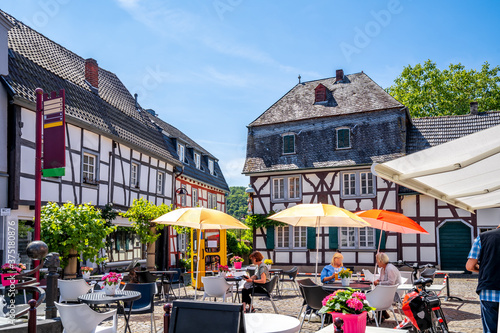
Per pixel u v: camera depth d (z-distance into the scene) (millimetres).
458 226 21062
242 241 30172
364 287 8211
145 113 25469
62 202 14055
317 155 23406
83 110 16094
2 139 11984
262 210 24109
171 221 9227
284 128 24531
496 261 4469
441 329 5797
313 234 22703
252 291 9133
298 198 23484
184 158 27469
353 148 22859
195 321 3352
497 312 4410
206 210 9547
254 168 24391
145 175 20250
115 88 23172
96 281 10789
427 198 21453
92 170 16047
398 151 21922
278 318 4734
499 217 20500
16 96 12109
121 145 18016
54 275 7555
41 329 6988
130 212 15961
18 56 14383
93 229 10938
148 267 16156
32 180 12805
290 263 23062
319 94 24719
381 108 22516
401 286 8875
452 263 20953
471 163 4246
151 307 7625
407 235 21484
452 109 31969
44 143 9992
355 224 9648
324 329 4062
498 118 22453
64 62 18391
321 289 7387
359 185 22438
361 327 3717
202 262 15617
